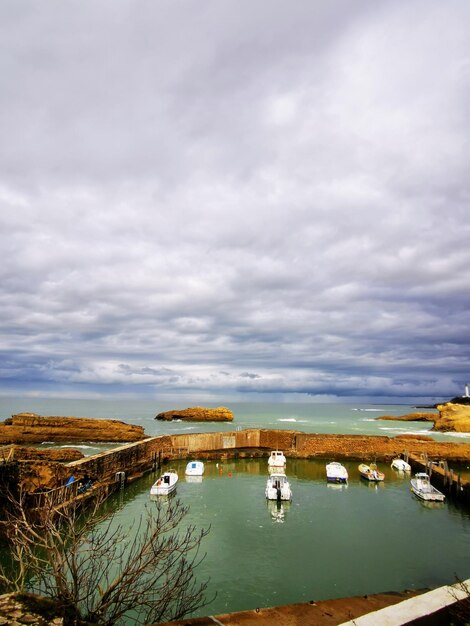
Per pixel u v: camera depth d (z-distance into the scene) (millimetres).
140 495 36125
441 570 21562
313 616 10844
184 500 34625
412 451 56000
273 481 35656
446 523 29469
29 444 67438
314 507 33062
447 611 6504
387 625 5945
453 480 36875
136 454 46188
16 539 9414
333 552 23672
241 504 33531
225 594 18188
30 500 23672
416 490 37094
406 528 28234
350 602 12055
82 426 71312
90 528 10148
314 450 56594
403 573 21094
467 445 55594
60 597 7277
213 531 26672
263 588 18969
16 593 6691
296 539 25656
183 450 55344
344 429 93625
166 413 111188
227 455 54438
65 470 30609
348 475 45875
